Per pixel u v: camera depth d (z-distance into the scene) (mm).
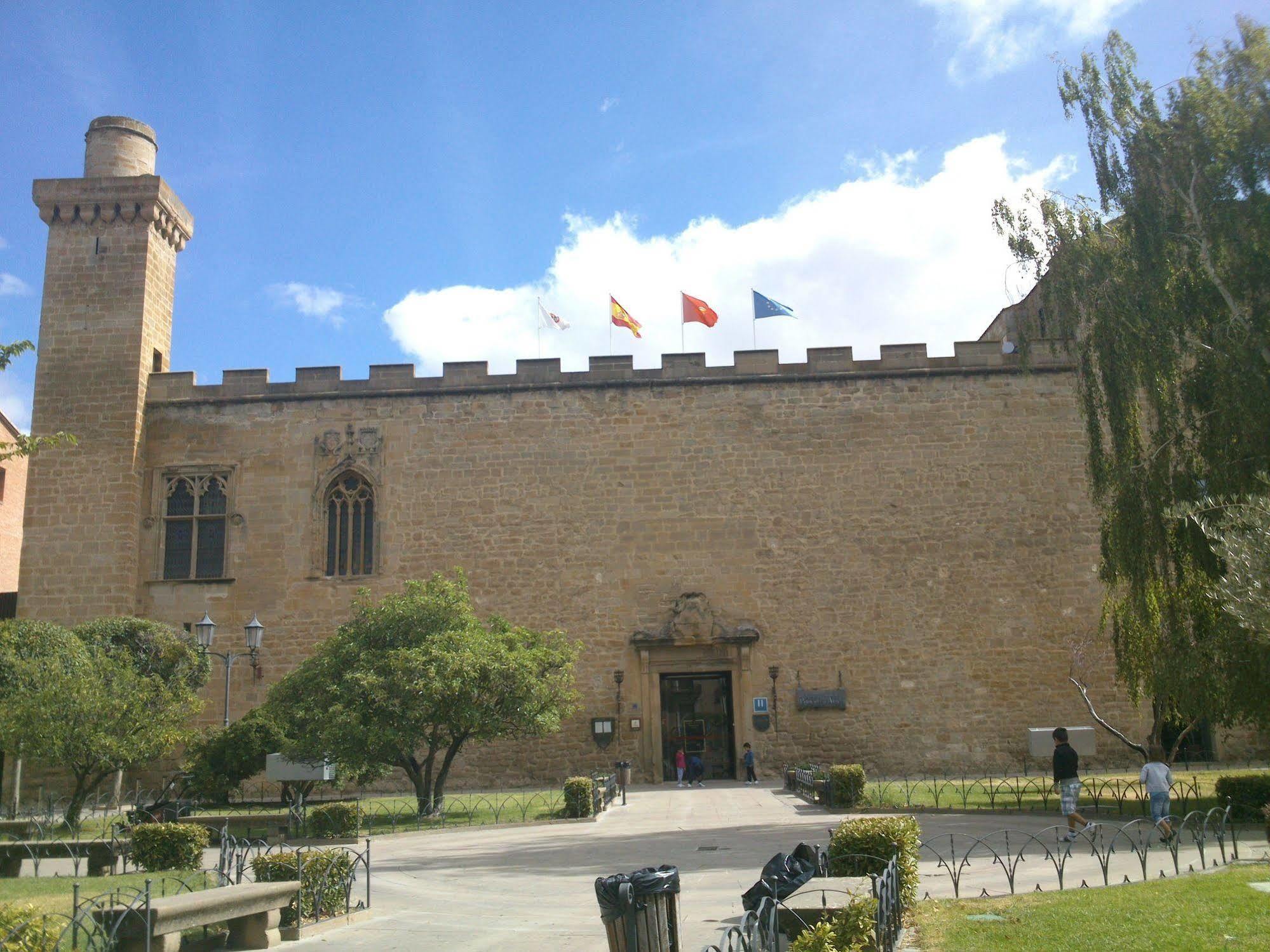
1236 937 9766
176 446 36969
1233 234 21781
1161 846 16484
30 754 23734
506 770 34625
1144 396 25359
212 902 10883
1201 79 23188
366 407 37062
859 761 34188
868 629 35031
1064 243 24312
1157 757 19734
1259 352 20891
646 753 34469
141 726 24453
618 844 19234
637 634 35125
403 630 27203
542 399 36938
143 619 33062
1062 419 36188
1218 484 20781
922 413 36375
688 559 35719
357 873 16906
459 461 36625
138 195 38031
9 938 9758
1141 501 22203
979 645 34844
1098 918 10828
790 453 36281
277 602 35781
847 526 35750
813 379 36688
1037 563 35312
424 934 12062
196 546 36344
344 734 24391
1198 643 21000
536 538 36000
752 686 34781
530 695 26188
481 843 20641
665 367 37062
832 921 8969
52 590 35406
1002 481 35875
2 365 20000
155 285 38438
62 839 22031
